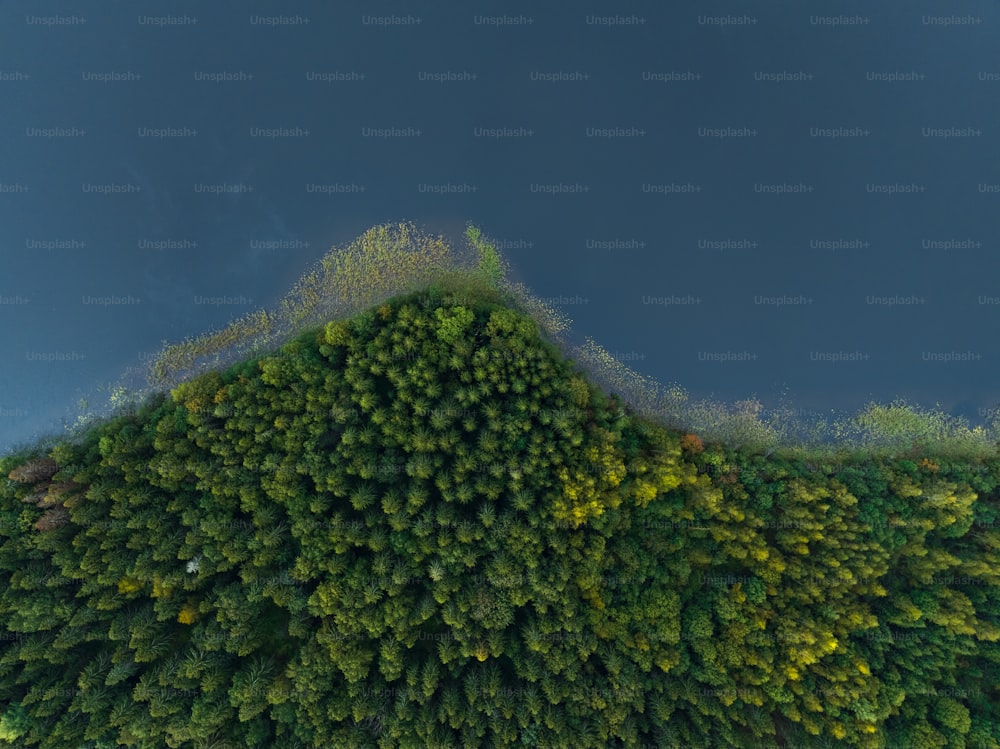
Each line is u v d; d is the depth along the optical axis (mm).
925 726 37688
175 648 37312
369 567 37594
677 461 40312
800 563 38875
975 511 40500
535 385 40219
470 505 39281
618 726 36469
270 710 37281
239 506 38562
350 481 38688
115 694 36094
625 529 39156
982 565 38500
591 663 38031
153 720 35469
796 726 38750
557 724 35812
